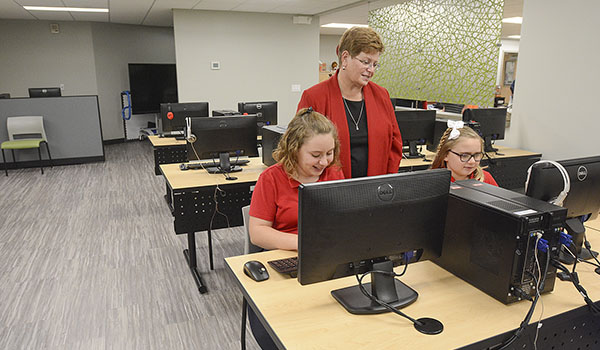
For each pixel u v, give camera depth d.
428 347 0.94
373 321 1.04
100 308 2.28
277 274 1.30
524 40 3.54
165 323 2.15
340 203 0.98
